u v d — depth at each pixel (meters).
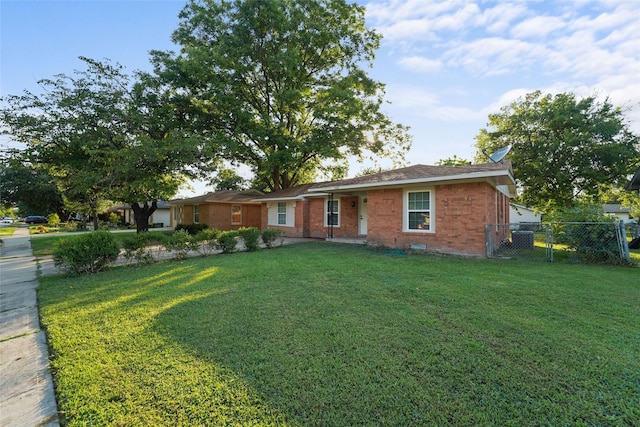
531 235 10.71
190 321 3.76
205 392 2.30
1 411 2.17
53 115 13.76
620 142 19.64
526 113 22.06
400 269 6.81
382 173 11.78
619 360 2.69
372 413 2.04
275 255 9.45
